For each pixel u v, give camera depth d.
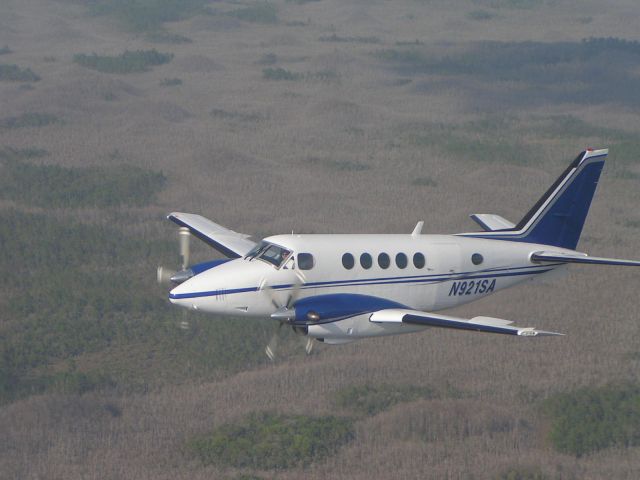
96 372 199.25
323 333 111.94
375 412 185.00
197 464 167.12
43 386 194.50
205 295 110.38
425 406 183.62
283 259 112.06
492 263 127.12
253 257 114.00
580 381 196.38
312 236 115.94
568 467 165.38
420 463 166.62
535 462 167.00
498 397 190.50
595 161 135.88
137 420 182.25
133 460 167.62
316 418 181.12
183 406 187.75
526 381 197.38
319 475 163.25
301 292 112.44
